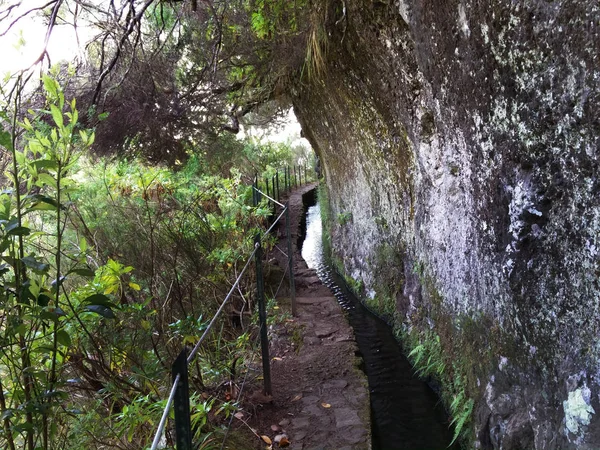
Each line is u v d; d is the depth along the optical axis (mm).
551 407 2691
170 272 4305
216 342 4180
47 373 2395
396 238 5895
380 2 4055
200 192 6625
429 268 4742
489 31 2789
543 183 2650
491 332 3371
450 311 4203
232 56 5922
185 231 4965
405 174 5375
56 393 2123
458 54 3225
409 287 5512
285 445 3465
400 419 4176
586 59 2156
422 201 4855
